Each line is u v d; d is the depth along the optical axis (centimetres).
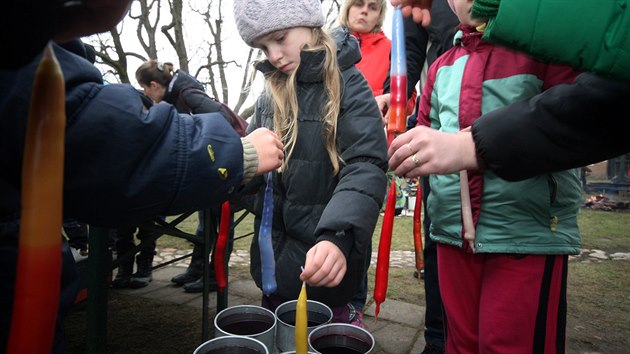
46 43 33
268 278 116
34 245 35
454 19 176
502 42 62
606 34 56
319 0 148
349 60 146
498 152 77
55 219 36
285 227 147
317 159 142
